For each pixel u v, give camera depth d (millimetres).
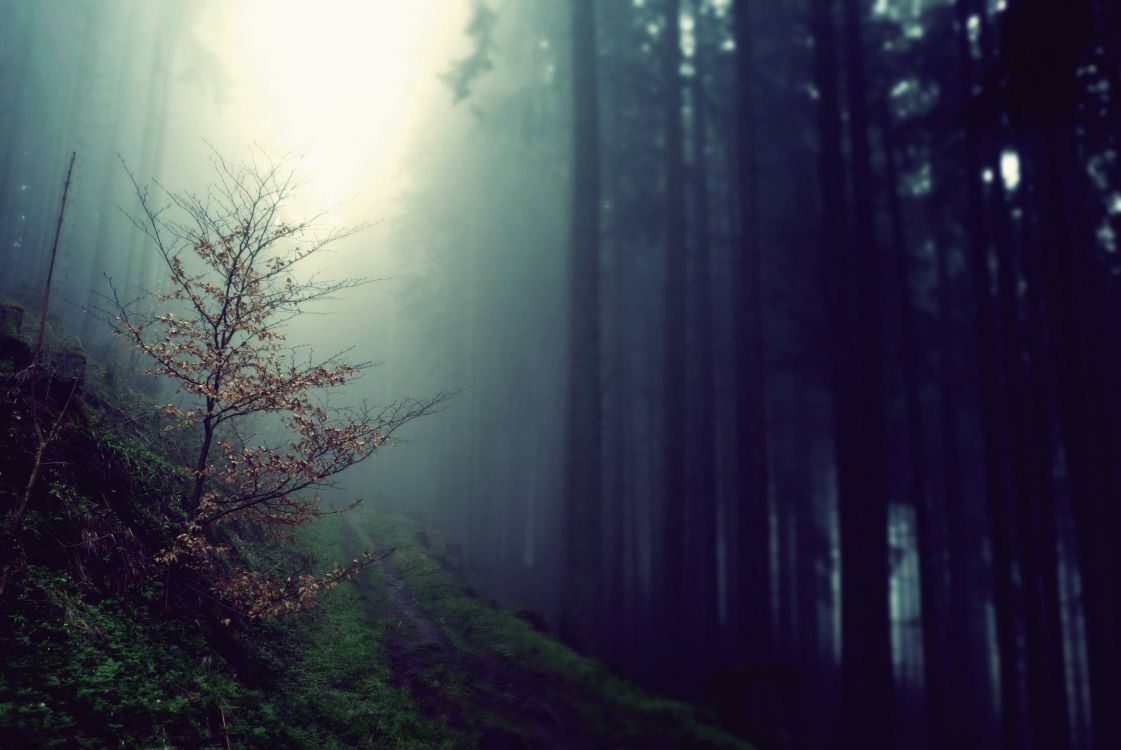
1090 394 17625
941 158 21766
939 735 18281
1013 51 12094
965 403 26297
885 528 15031
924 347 22906
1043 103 12781
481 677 9008
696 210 22438
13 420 7043
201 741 5613
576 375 12984
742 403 18406
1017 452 18094
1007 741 17297
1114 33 14195
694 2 23438
